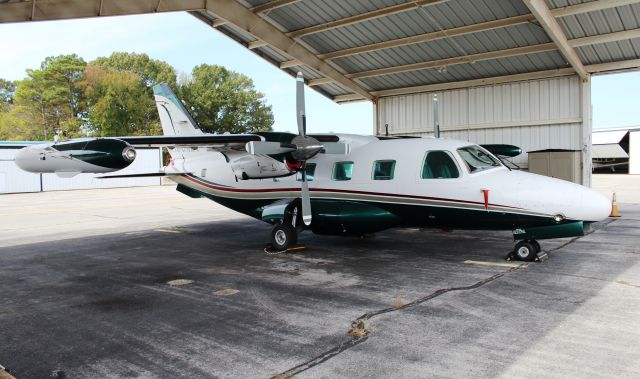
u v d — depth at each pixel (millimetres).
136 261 9031
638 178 39562
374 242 10422
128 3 10664
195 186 12406
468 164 8297
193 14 14227
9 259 9547
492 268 7488
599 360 3889
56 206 23062
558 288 6164
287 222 9812
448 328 4746
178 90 56500
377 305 5625
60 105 57906
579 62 14031
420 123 18250
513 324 4812
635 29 12469
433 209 8508
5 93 73562
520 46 14289
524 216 7602
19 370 4008
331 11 13430
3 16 9102
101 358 4234
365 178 9273
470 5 12469
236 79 58906
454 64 15672
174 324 5148
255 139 9039
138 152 42125
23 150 8062
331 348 4312
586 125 14719
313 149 8547
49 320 5414
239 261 8734
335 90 19266
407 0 12609
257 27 13953
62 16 9664
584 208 7188
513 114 16094
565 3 11453
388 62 16359
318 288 6535
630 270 7148
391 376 3688
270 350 4309
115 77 53031
